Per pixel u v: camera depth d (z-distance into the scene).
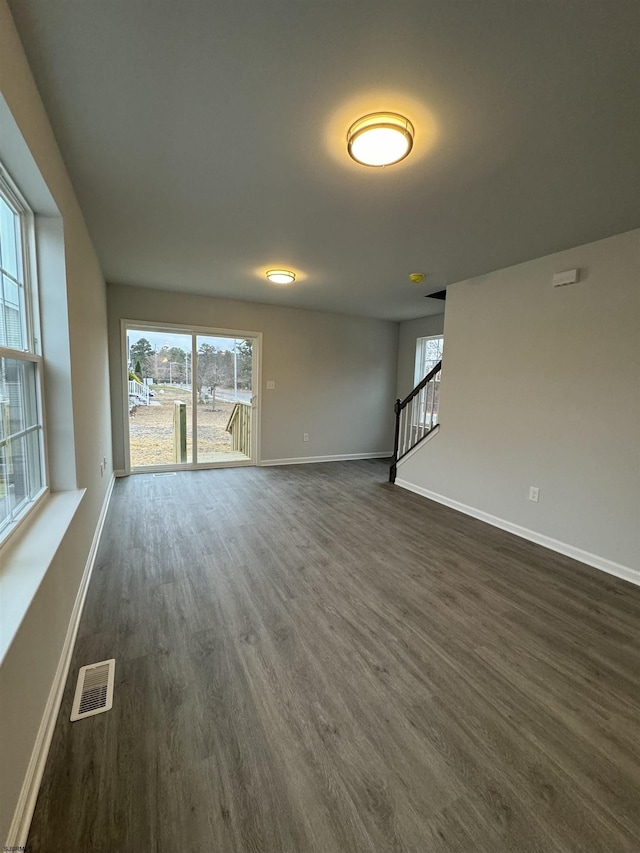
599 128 1.71
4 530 1.51
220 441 5.86
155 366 5.32
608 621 2.24
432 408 4.98
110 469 4.53
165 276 4.34
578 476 3.06
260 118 1.71
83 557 2.31
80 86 1.52
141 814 1.17
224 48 1.34
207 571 2.68
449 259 3.47
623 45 1.28
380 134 1.66
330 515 3.92
